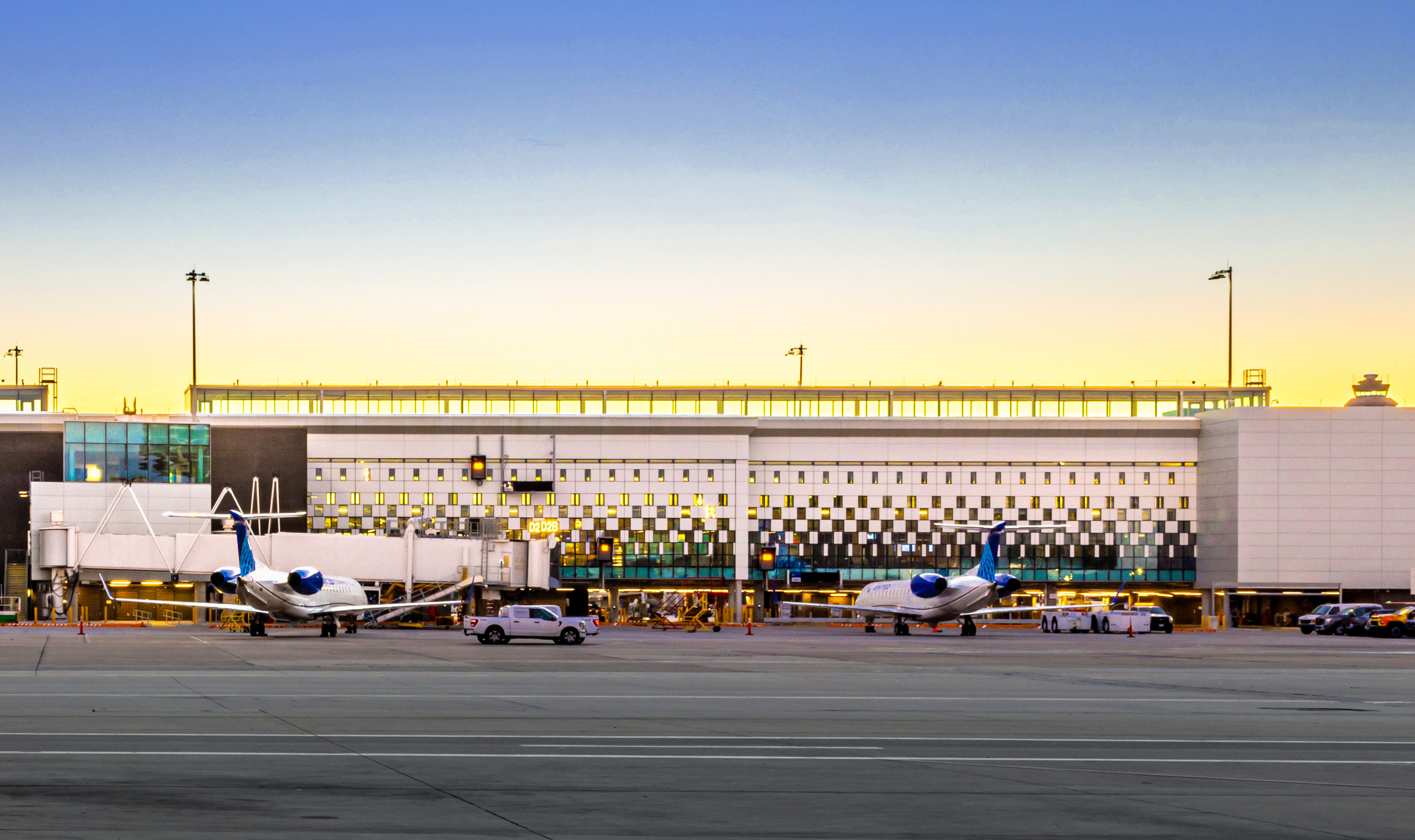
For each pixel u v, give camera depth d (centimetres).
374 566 10438
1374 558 12662
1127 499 13138
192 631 9081
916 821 1638
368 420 12481
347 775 1959
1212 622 12131
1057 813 1705
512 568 10738
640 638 8256
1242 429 12662
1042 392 13475
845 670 4791
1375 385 13425
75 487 11200
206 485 11625
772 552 10019
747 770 2058
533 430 12638
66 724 2584
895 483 13012
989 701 3428
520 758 2162
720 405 13325
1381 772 2112
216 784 1859
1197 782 1983
